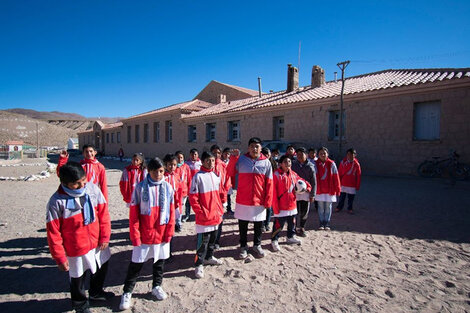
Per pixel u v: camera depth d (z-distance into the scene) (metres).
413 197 8.20
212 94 33.03
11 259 4.21
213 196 3.74
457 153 10.90
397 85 12.34
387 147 12.87
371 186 10.27
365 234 5.14
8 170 20.16
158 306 2.95
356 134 13.95
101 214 2.88
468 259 4.00
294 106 16.47
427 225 5.57
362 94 13.47
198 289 3.29
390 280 3.45
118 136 40.66
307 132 16.02
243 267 3.87
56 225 2.53
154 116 30.14
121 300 2.92
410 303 2.95
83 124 156.88
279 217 4.42
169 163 4.30
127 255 4.37
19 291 3.30
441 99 11.30
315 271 3.71
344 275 3.59
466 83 10.48
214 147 5.70
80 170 2.59
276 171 4.47
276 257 4.20
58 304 3.04
